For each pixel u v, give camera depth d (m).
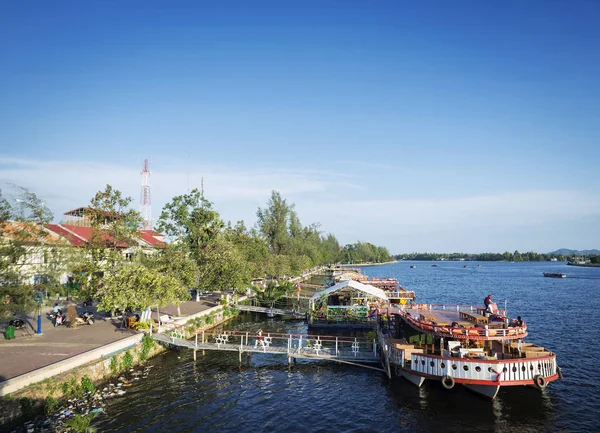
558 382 31.42
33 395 23.91
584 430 23.36
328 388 30.30
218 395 28.70
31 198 32.38
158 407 26.31
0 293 29.03
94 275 47.31
